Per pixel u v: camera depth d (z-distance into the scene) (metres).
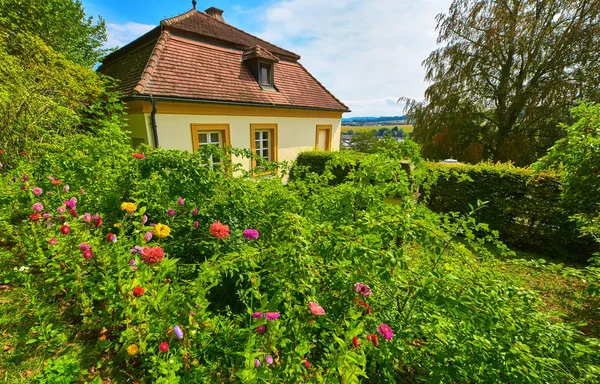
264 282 1.74
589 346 1.50
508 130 11.20
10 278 2.04
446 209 5.76
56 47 7.75
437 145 11.87
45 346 1.65
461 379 1.29
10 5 6.36
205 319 1.40
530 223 4.81
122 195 2.62
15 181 2.80
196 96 6.85
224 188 2.50
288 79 10.20
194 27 8.45
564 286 2.83
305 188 2.93
